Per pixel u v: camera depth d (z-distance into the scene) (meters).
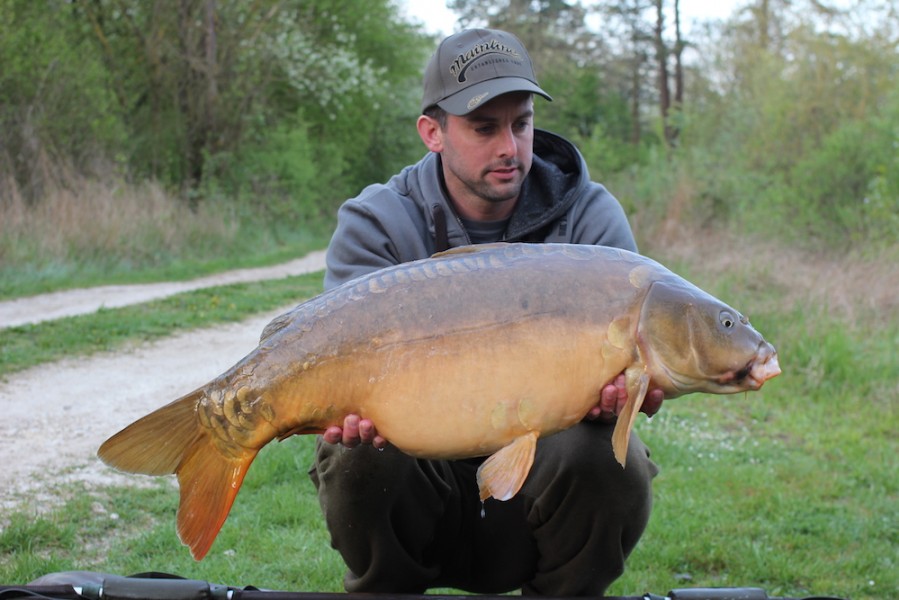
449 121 2.58
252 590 2.23
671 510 4.21
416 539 2.61
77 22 19.84
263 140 22.92
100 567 3.47
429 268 2.06
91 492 4.29
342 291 2.06
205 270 13.55
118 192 15.21
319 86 24.11
